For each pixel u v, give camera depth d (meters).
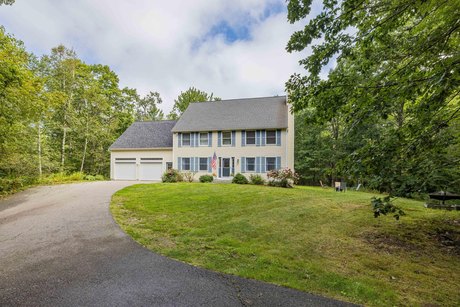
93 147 24.02
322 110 4.46
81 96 22.08
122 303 2.63
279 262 3.66
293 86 4.80
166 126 23.33
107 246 4.33
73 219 6.12
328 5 4.29
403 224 5.85
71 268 3.47
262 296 2.74
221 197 9.07
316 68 4.62
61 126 20.73
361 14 4.14
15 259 3.79
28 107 11.12
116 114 27.27
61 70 19.92
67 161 22.47
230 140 18.55
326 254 4.04
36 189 11.60
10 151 12.57
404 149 3.98
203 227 5.45
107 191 10.59
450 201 8.16
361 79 4.40
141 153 21.22
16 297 2.74
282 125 17.34
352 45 4.48
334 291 2.85
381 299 2.69
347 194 11.15
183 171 18.88
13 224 5.78
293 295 2.76
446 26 3.51
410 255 4.04
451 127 4.32
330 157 24.23
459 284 3.08
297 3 4.64
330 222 6.04
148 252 4.05
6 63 9.39
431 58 3.82
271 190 11.21
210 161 18.83
